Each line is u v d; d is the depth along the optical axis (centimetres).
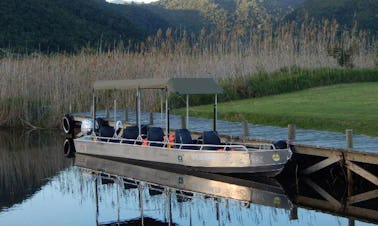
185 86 2092
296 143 1881
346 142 1761
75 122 3375
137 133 2425
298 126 2544
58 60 3944
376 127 2250
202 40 4397
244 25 7638
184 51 4188
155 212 1580
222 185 1905
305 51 4503
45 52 6238
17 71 3816
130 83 2306
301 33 4644
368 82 4378
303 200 1683
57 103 3697
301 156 1931
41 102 3772
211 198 1720
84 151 2620
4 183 2062
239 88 3941
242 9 10619
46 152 2812
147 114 3316
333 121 2444
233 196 1739
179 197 1748
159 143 2195
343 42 4831
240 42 4394
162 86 2123
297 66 4347
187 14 11069
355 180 1752
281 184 1928
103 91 3762
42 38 6519
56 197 1820
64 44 6575
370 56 5056
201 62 3953
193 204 1655
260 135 2177
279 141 1895
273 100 3559
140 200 1731
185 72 3800
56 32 6769
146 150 2219
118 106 3709
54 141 3186
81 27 7125
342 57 4728
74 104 3709
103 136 2586
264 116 2814
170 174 2139
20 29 6531
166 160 2123
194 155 1995
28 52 5928
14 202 1761
